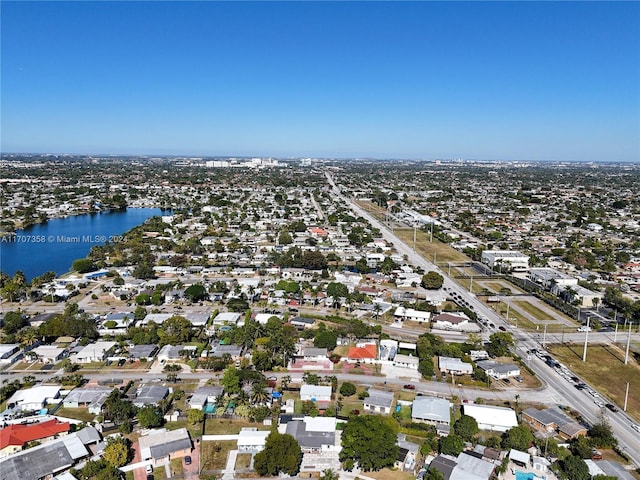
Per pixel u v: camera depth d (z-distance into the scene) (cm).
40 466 8931
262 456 9200
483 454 9844
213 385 12588
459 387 13000
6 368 13475
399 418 11269
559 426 10994
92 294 19875
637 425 11425
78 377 12662
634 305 18512
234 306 18262
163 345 14912
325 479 8900
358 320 16688
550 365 14538
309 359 14188
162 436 9956
